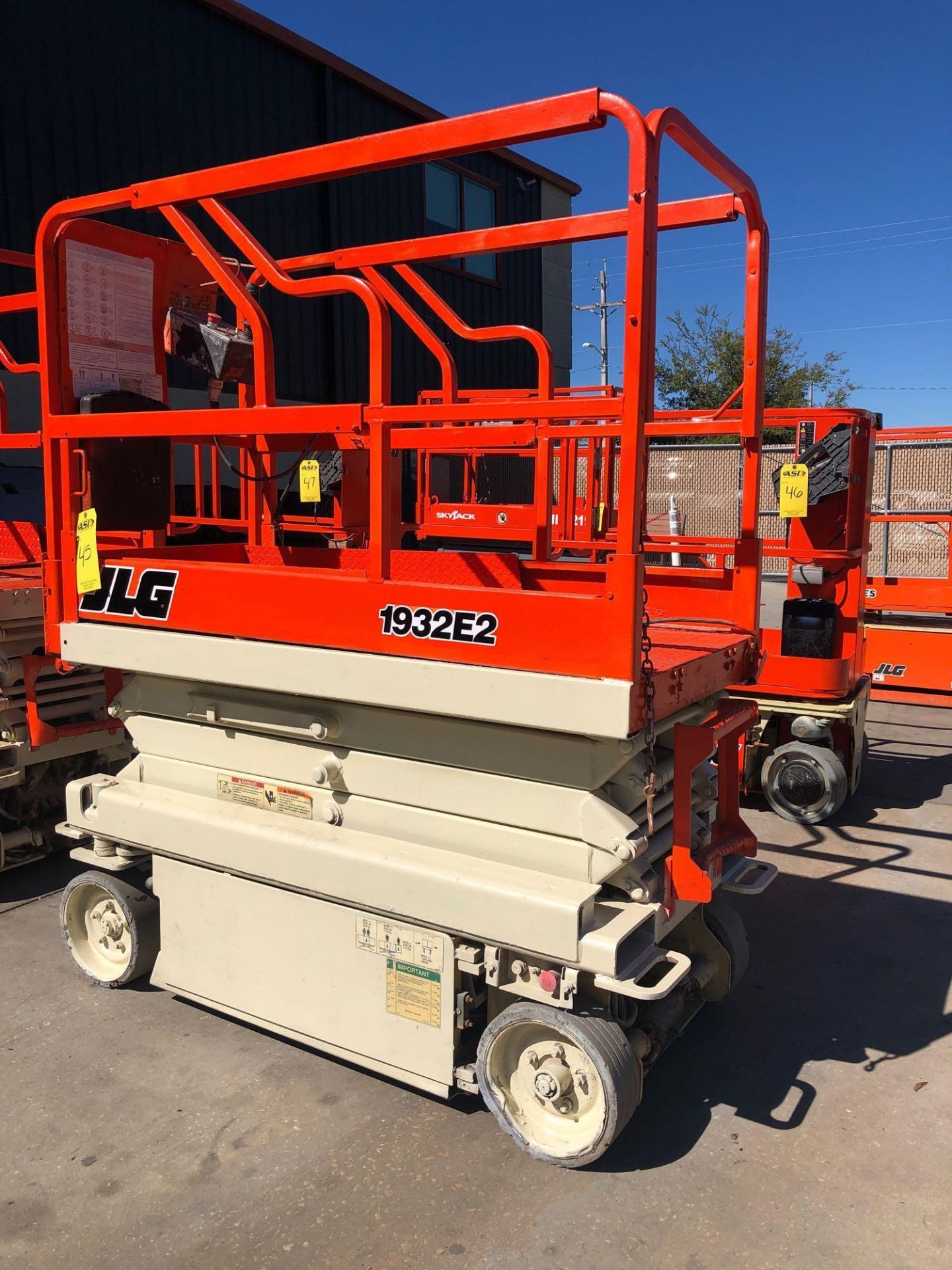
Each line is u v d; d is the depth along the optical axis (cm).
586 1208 227
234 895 280
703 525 1131
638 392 193
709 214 278
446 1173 239
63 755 416
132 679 295
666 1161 245
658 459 1148
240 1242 217
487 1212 226
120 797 293
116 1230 221
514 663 211
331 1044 266
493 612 213
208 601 258
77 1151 248
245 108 1019
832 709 493
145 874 335
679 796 236
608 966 209
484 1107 267
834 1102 271
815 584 513
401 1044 253
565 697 203
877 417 544
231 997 286
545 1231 220
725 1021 315
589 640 201
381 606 228
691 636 281
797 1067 289
